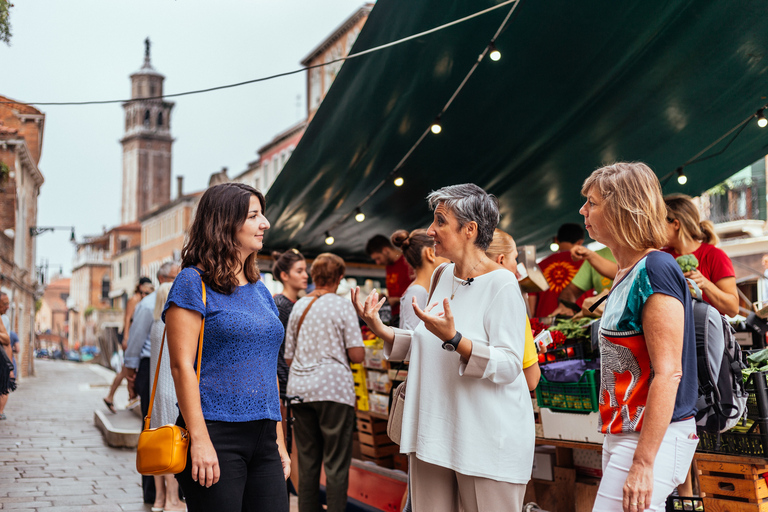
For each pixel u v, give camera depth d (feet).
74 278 352.28
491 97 17.83
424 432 8.51
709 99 17.25
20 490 19.52
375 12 15.17
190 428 7.50
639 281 7.14
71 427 33.73
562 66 16.34
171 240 212.84
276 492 8.24
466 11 15.01
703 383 8.09
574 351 12.16
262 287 8.75
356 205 24.97
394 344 9.32
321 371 14.96
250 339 8.06
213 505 7.70
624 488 6.78
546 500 14.33
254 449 8.05
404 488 15.33
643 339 7.13
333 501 14.53
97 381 77.71
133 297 34.04
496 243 11.82
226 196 8.29
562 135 19.44
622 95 17.26
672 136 19.21
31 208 109.50
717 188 47.42
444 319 7.73
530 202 24.17
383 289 35.53
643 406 7.11
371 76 17.04
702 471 10.42
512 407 8.31
